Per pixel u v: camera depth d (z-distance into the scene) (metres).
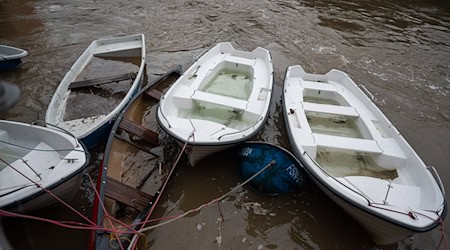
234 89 7.55
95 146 6.14
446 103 8.57
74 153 4.71
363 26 13.48
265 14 14.24
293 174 5.21
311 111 6.51
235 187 5.65
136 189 4.98
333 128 6.66
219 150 5.61
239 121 6.39
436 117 7.98
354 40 12.16
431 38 12.57
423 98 8.77
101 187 4.57
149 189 5.34
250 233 4.94
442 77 9.84
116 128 5.73
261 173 5.30
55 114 6.36
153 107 7.48
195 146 5.14
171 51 10.49
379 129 6.09
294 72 7.94
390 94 8.88
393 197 4.52
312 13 14.66
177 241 4.73
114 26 12.20
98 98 7.20
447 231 5.05
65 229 4.75
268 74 7.70
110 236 4.05
